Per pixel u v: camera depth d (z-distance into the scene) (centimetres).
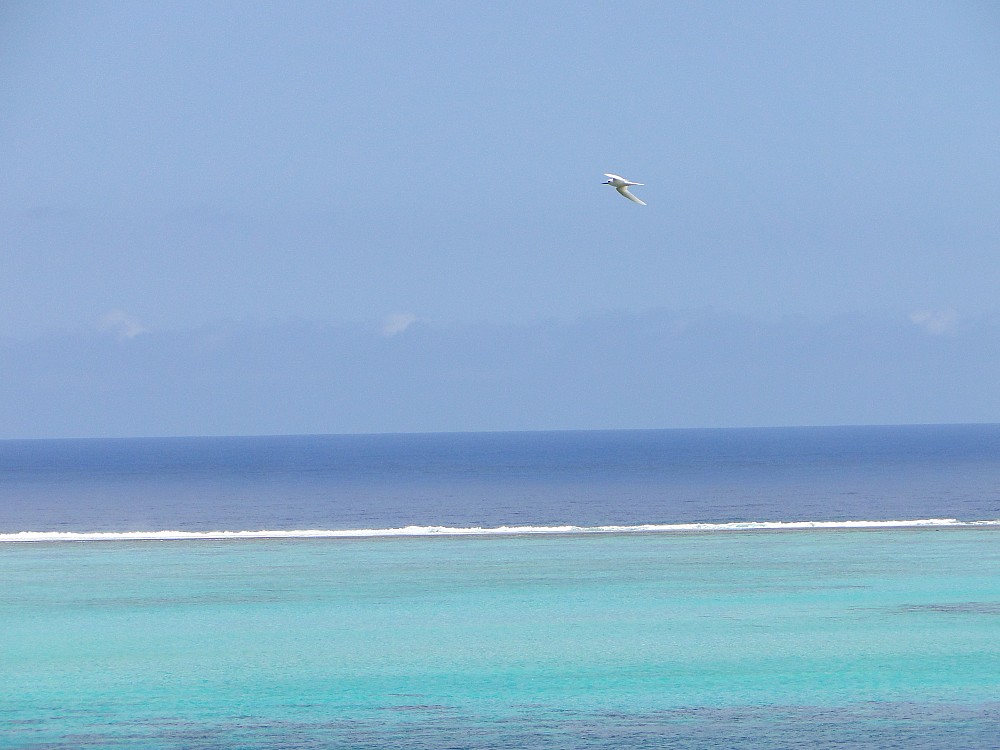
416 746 7519
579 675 9362
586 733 7762
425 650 10319
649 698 8638
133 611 12206
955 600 12375
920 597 12575
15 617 11900
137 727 7988
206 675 9456
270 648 10431
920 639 10488
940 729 7750
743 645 10350
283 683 9181
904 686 8875
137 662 9925
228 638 10856
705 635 10788
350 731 7862
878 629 10931
